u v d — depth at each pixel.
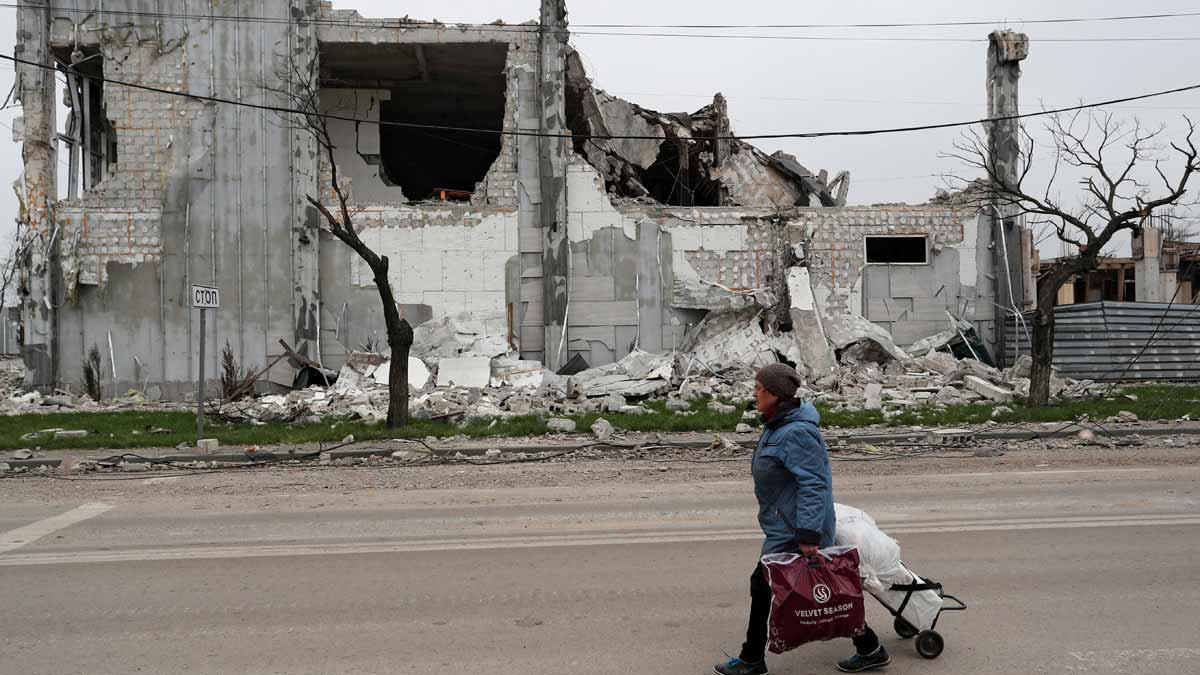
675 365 21.81
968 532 7.67
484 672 4.65
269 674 4.65
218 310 22.64
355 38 23.14
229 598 6.01
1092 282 44.91
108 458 13.04
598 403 18.16
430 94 28.28
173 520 8.73
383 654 4.92
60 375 22.41
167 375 22.59
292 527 8.33
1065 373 23.20
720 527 8.13
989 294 24.38
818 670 4.73
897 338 24.09
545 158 23.30
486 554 7.14
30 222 22.23
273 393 22.39
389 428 15.49
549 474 11.62
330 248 23.17
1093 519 8.20
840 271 24.02
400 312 23.20
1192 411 16.42
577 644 5.06
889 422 15.83
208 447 13.82
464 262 23.33
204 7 22.78
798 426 4.42
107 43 22.62
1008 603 5.73
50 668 4.76
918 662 4.77
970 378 19.64
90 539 7.87
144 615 5.66
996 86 24.77
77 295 22.47
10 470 12.70
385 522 8.52
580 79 26.20
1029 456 12.68
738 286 23.69
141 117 22.69
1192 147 16.41
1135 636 5.12
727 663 4.59
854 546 4.66
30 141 22.17
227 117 22.78
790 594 4.30
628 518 8.59
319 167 23.09
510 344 23.20
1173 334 23.23
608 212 23.62
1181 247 35.84
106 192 22.61
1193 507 8.75
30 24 22.39
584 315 23.52
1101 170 17.44
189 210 22.67
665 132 29.02
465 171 33.62
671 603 5.82
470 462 12.98
